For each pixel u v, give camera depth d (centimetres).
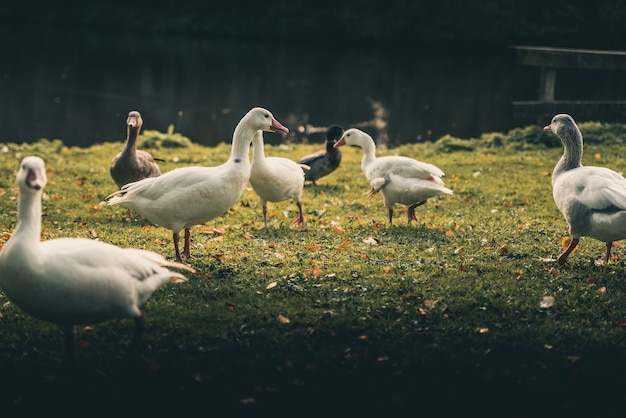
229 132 2264
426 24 4300
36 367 604
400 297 750
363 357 620
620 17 3950
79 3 5247
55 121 2350
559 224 1054
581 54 1855
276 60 3706
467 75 3303
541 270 827
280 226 1047
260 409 553
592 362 614
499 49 4100
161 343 644
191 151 1755
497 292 757
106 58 3666
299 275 811
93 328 670
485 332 666
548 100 1922
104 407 555
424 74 3334
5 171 1439
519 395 571
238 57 3797
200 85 3031
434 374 598
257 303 734
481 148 1781
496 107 2644
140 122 1124
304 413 550
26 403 557
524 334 664
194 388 577
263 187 1009
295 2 4716
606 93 2720
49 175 1420
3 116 2392
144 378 588
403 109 2614
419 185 1004
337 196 1297
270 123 851
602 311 709
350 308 720
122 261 568
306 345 642
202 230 1007
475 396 570
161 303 732
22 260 529
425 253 900
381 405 559
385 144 2109
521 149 1739
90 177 1411
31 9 5244
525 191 1287
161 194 816
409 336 659
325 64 3603
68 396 566
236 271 823
